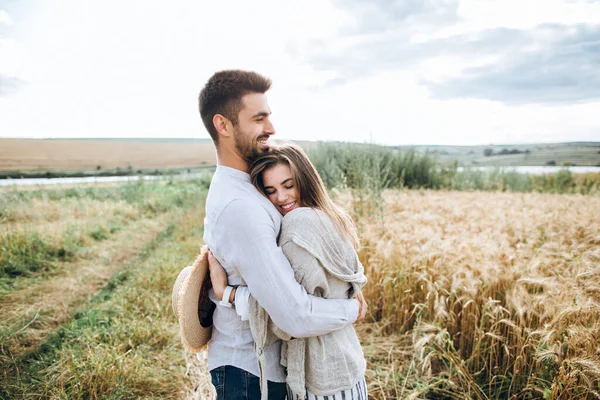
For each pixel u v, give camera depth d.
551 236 5.40
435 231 5.48
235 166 1.72
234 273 1.62
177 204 13.91
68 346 3.84
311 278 1.53
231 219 1.52
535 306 3.17
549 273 3.89
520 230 5.91
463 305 3.44
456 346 3.58
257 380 1.65
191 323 1.67
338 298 1.65
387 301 4.15
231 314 1.67
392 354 3.63
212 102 1.64
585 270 3.33
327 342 1.63
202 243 7.88
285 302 1.44
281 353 1.67
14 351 3.86
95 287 5.75
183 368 3.53
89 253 7.47
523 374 3.00
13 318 4.56
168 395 3.19
